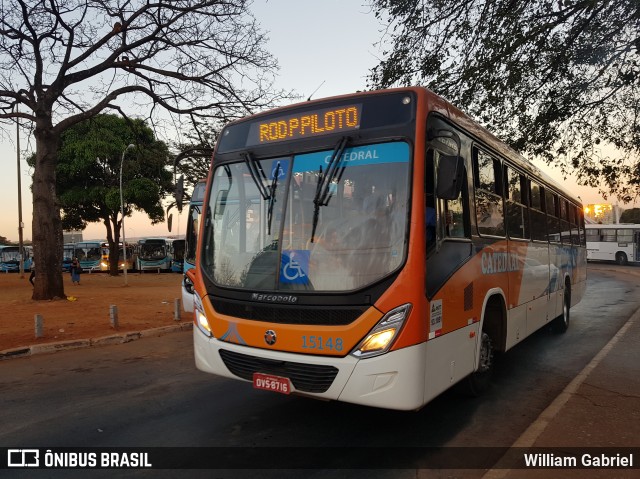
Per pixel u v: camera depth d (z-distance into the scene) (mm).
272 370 4133
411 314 3727
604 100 6629
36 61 15039
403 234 3855
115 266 34562
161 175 32344
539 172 7879
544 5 6230
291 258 4227
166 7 14422
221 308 4539
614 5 5906
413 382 3703
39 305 14047
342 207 4141
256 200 4613
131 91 15750
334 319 3869
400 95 4211
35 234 15266
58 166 30000
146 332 10062
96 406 5465
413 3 6637
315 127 4488
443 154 4410
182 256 20359
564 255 9617
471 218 4938
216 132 17094
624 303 14477
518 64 6527
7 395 5961
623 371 6477
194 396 5758
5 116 14883
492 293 5355
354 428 4617
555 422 4590
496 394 5660
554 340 8953
